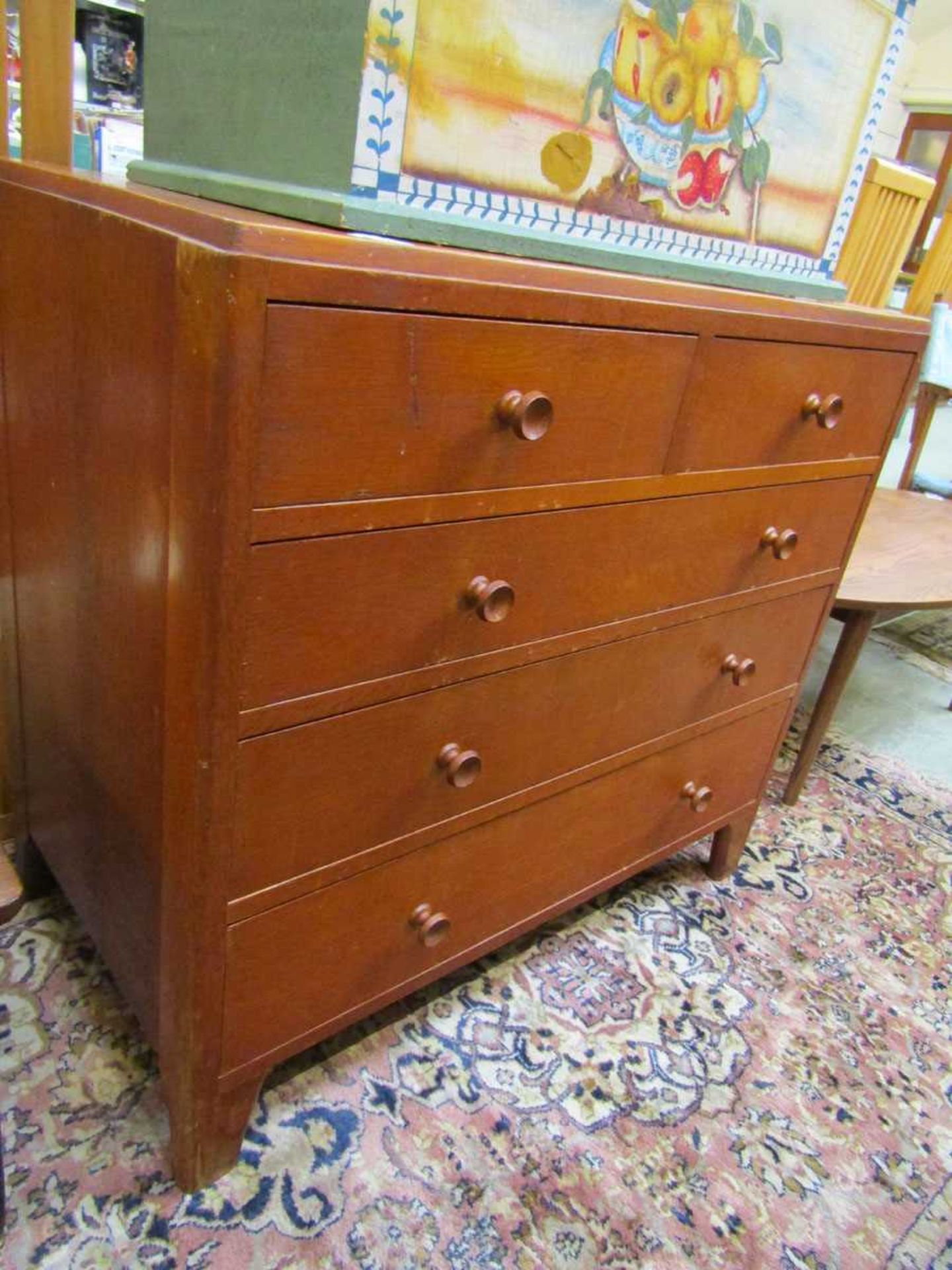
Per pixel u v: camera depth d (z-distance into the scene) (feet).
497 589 2.35
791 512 3.39
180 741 2.10
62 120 3.02
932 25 14.20
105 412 2.15
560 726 3.01
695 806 3.88
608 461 2.54
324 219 1.97
